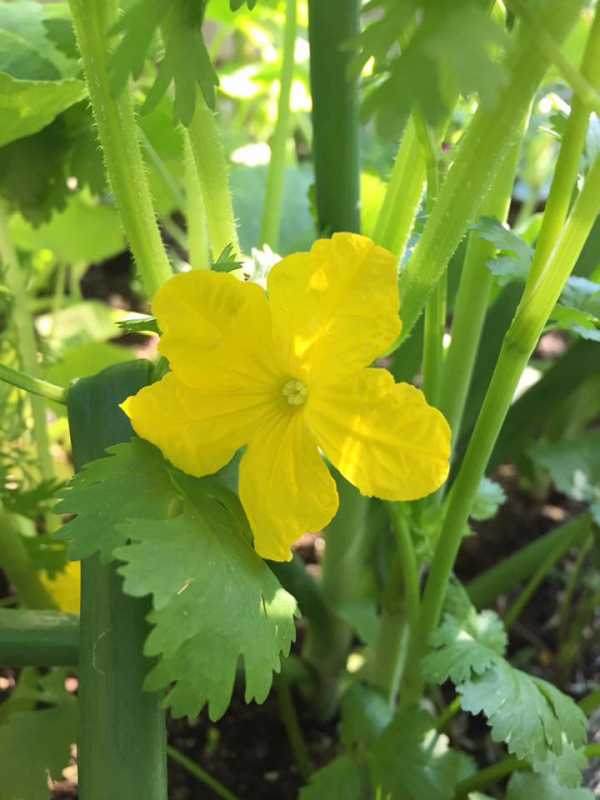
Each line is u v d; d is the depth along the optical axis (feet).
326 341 0.35
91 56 0.39
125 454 0.38
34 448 0.78
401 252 0.47
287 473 0.37
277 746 0.68
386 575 0.66
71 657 0.44
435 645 0.45
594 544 0.64
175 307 0.36
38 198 0.64
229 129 1.00
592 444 0.75
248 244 0.81
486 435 0.42
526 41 0.33
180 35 0.34
